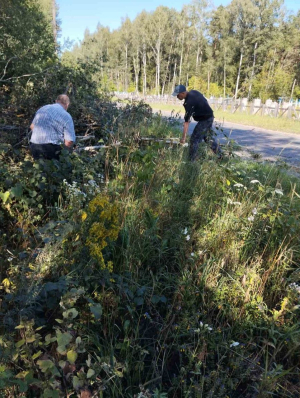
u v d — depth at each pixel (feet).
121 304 7.63
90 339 6.62
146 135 21.74
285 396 6.25
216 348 6.86
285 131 47.78
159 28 198.59
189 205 11.71
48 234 8.11
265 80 117.91
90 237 7.52
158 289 8.39
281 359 7.04
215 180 13.09
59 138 14.07
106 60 30.32
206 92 162.50
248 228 10.27
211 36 187.21
